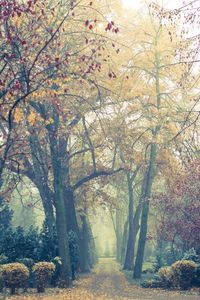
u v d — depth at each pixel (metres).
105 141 27.56
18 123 16.72
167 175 28.83
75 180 33.09
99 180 33.97
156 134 27.06
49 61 13.53
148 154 33.78
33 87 14.97
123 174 38.78
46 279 19.69
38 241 24.30
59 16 16.80
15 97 14.05
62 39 19.11
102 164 32.31
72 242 27.20
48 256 23.56
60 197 23.88
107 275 31.56
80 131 29.11
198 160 25.70
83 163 33.06
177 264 21.09
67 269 22.84
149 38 27.98
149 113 26.52
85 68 16.39
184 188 26.62
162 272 22.34
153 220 43.66
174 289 21.05
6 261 22.30
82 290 20.69
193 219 27.03
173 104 28.52
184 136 24.19
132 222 39.94
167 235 29.98
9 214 34.28
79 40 20.67
